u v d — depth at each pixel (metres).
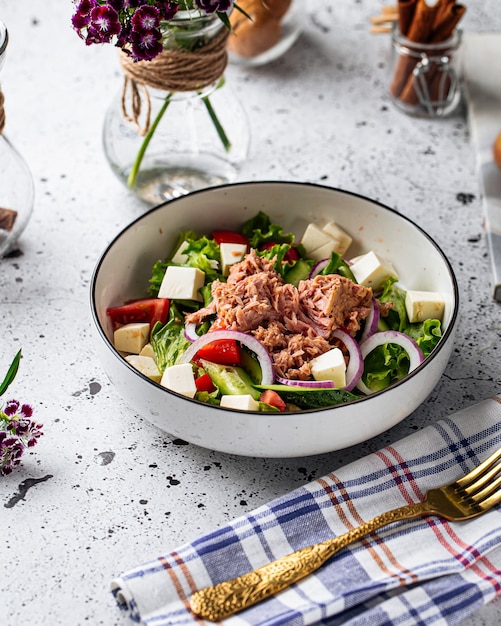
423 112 1.73
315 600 0.90
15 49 1.92
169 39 1.28
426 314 1.22
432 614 0.90
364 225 1.34
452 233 1.49
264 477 1.10
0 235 1.38
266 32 1.75
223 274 1.27
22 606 0.95
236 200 1.35
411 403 1.06
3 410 1.15
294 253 1.32
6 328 1.31
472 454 1.09
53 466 1.10
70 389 1.21
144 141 1.43
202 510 1.06
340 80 1.84
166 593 0.92
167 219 1.31
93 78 1.85
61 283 1.39
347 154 1.65
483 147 1.61
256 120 1.72
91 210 1.53
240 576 0.94
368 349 1.18
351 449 1.14
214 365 1.13
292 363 1.13
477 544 0.95
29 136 1.69
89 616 0.95
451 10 1.60
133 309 1.23
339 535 0.99
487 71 1.80
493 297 1.37
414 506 1.00
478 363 1.27
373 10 2.04
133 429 1.16
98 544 1.02
